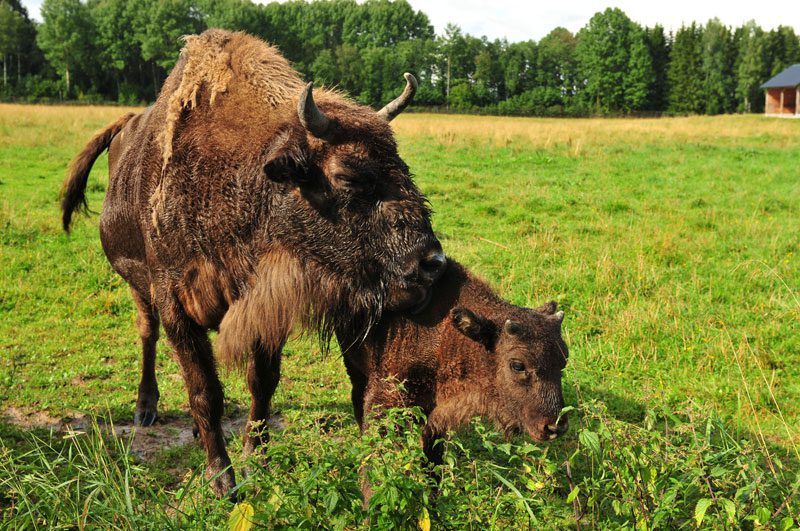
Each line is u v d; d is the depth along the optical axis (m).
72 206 6.41
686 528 3.84
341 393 6.43
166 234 4.52
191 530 3.47
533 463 3.96
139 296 5.71
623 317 7.66
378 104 94.81
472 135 25.38
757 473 3.62
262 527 3.23
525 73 111.12
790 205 14.09
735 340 7.29
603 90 102.19
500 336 4.18
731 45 109.38
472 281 4.46
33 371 6.63
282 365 6.98
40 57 96.25
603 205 13.72
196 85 4.58
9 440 5.30
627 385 6.42
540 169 18.86
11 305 8.21
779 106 65.94
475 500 3.56
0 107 42.00
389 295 4.27
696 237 11.41
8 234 10.59
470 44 109.88
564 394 5.98
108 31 83.81
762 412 5.97
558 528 4.25
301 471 3.44
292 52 95.06
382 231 4.19
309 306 4.34
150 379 5.90
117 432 5.65
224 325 4.46
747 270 9.64
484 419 4.31
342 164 4.15
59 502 3.65
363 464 3.42
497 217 12.88
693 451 3.71
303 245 4.27
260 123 4.39
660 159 20.84
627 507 3.57
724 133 31.34
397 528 3.30
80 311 8.15
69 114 32.53
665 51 108.44
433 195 14.62
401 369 4.33
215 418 4.75
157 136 4.68
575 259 9.98
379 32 119.19
